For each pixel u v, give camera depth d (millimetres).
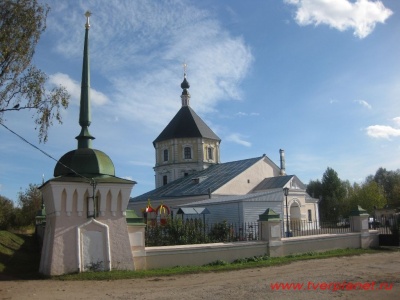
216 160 55906
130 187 14391
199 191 40906
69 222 13312
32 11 14094
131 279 12555
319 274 13906
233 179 41250
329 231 24156
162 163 55469
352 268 15438
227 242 17641
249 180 42812
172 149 54562
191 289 11086
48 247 13344
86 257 13344
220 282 12234
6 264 15484
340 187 81062
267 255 18219
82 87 15477
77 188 13539
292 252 19359
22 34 13875
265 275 13656
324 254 19719
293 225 29891
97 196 13891
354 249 22250
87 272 13094
